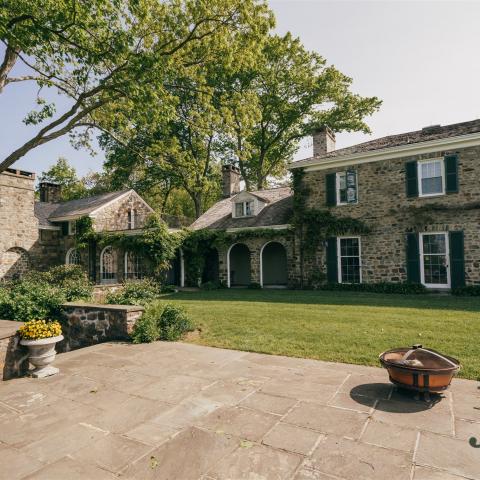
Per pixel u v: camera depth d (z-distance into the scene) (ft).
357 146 57.16
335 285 53.31
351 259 53.42
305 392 13.88
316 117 95.61
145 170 96.22
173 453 9.82
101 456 9.79
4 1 32.09
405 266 48.80
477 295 43.21
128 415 12.37
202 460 9.43
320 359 18.21
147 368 17.65
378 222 50.98
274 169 117.29
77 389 15.17
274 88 89.56
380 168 51.06
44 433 11.26
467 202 44.88
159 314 24.93
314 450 9.72
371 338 21.34
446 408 12.14
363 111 92.73
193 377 16.08
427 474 8.54
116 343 23.15
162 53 42.01
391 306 33.96
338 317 28.27
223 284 64.49
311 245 55.88
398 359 14.06
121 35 35.17
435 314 28.68
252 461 9.30
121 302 29.35
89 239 74.38
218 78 79.92
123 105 47.47
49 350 17.53
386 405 12.48
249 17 40.96
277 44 83.15
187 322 25.91
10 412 13.03
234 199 68.28
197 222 74.74
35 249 76.84
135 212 85.20
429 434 10.41
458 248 45.24
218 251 65.31
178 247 65.98
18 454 10.02
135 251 67.21
